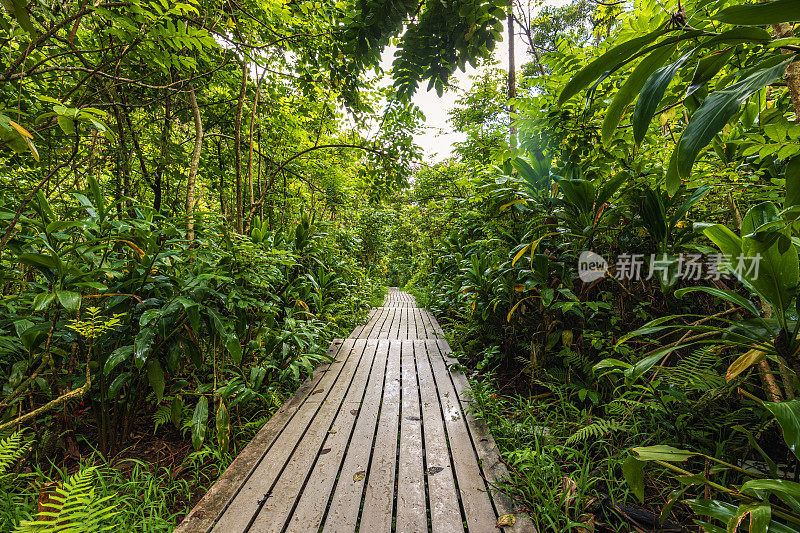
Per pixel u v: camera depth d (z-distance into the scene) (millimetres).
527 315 2400
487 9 960
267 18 2561
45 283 1521
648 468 1396
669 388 1429
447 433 1825
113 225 1547
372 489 1399
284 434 1815
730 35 554
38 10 1647
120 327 1648
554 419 1869
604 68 607
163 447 1809
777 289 901
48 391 1529
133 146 2701
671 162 603
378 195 3582
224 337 1767
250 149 3264
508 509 1282
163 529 1229
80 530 896
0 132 915
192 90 2400
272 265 2244
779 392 1182
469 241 4000
